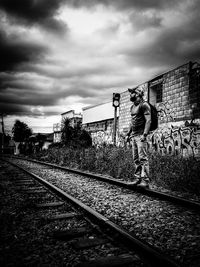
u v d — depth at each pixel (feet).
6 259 8.75
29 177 31.53
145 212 14.98
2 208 15.79
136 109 21.81
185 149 39.37
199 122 36.65
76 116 131.54
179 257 8.94
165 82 45.03
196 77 37.86
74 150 58.70
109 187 23.68
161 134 45.44
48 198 18.93
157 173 26.63
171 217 13.91
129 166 30.76
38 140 131.85
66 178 30.68
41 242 10.32
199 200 18.65
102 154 41.29
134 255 9.00
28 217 13.88
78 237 10.97
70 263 8.47
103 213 14.85
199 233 11.42
